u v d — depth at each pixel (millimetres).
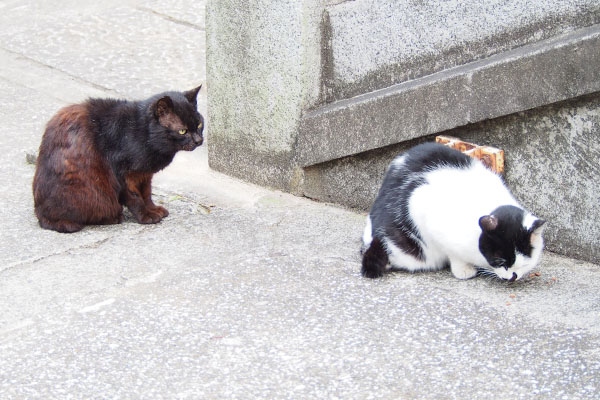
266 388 3371
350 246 3924
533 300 3627
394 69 3998
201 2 5754
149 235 4012
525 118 3797
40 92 4961
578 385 3340
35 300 3693
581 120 3711
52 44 5340
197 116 4047
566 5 3682
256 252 3900
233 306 3645
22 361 3473
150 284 3752
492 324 3541
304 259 3855
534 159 3816
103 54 5254
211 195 4273
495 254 3594
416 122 3943
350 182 4152
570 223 3799
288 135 4195
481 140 3900
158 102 3957
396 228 3744
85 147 3980
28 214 4133
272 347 3494
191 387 3381
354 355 3459
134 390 3377
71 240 3980
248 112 4262
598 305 3592
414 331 3529
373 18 3990
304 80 4105
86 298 3699
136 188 4082
